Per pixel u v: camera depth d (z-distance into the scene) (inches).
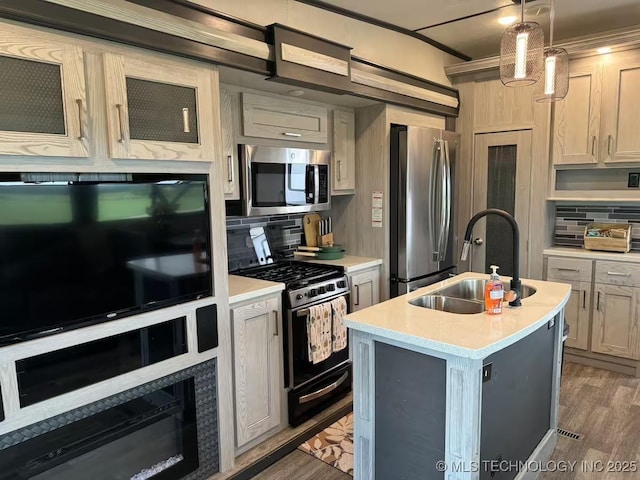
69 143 66.2
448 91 161.0
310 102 127.4
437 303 96.5
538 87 93.0
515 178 157.2
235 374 96.5
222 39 85.6
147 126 75.9
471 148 165.0
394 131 136.7
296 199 124.6
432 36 151.2
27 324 64.6
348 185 142.5
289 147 121.9
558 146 148.8
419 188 140.5
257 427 102.7
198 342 87.5
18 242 63.1
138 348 78.4
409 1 121.3
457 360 66.5
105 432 74.7
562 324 100.7
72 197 68.2
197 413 89.0
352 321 77.1
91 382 72.2
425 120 153.0
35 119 62.9
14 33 60.4
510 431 81.3
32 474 66.4
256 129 112.6
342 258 141.6
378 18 133.3
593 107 141.5
